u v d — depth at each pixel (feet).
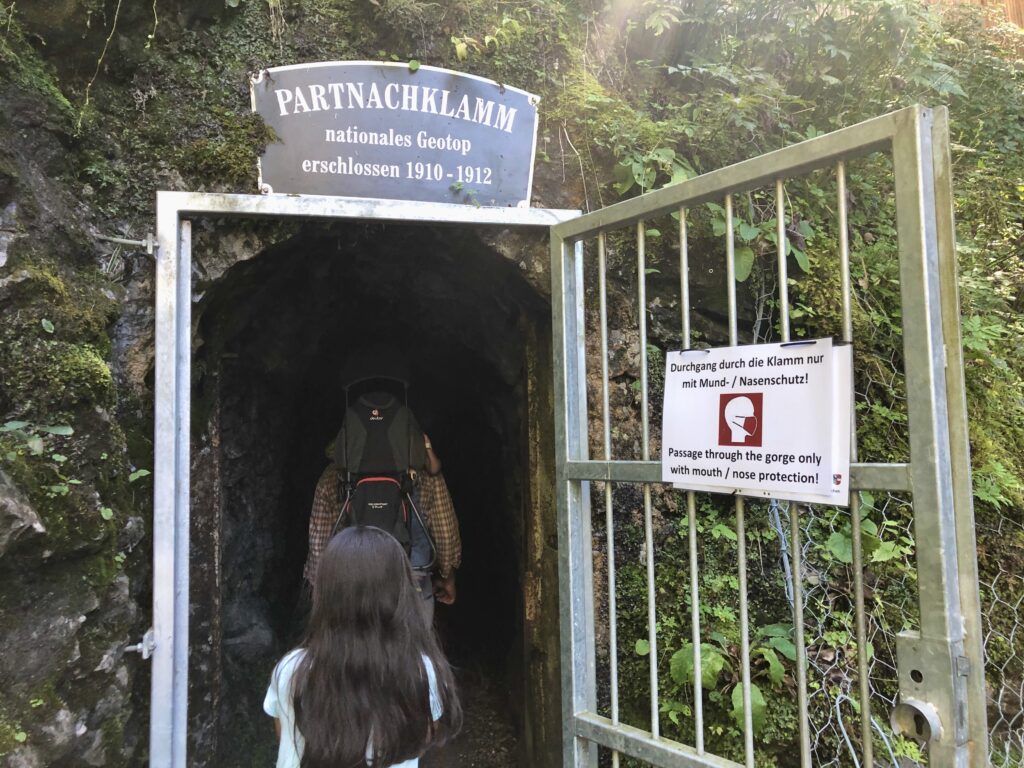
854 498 3.87
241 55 6.27
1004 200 10.47
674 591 7.06
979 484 7.57
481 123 6.60
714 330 7.59
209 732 6.63
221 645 7.84
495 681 11.23
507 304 8.00
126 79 6.05
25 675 4.39
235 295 7.13
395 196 6.35
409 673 4.23
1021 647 7.15
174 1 6.14
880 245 8.19
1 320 4.76
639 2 7.88
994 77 11.75
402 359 10.20
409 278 9.00
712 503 7.42
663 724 6.59
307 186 6.16
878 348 7.81
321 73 6.21
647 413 5.12
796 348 4.11
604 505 7.03
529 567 7.95
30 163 5.29
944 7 12.19
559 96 7.09
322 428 13.12
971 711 3.48
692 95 7.85
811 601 6.93
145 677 5.65
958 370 3.57
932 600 3.53
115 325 5.75
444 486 9.56
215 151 6.01
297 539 12.23
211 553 6.81
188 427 5.89
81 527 4.78
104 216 5.80
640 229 5.27
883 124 3.75
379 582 4.29
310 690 4.13
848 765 6.09
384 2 6.51
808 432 4.01
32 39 5.65
